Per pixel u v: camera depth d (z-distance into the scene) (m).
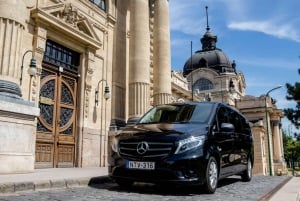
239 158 8.47
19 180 6.55
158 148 6.22
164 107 8.12
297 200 5.77
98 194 6.20
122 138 6.71
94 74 14.41
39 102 11.62
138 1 15.48
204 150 6.36
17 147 8.53
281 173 48.66
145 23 15.53
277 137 51.94
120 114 15.35
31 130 8.99
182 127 6.64
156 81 16.88
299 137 33.88
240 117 9.41
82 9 14.07
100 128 14.38
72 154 12.95
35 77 11.20
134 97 14.73
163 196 6.05
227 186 8.02
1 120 8.22
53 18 11.80
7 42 9.15
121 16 16.53
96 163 13.88
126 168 6.40
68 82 13.17
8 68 9.06
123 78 15.90
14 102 8.58
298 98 29.78
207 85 69.88
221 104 8.16
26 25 11.11
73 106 13.27
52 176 7.90
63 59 13.02
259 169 37.06
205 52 80.38
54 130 12.18
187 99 34.72
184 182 6.00
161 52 17.09
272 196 6.19
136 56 15.04
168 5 18.09
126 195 6.10
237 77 71.81
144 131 6.61
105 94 14.67
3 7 9.21
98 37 14.55
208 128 6.83
